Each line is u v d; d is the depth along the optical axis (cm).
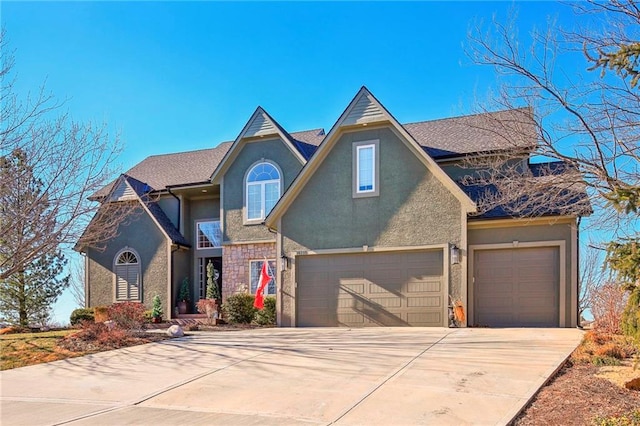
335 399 670
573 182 938
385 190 1514
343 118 1560
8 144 1374
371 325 1485
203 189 2072
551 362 834
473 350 971
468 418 571
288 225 1612
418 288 1448
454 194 1426
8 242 1366
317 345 1102
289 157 1880
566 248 1366
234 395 716
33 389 793
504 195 1233
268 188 1897
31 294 1967
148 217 2027
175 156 2442
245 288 1881
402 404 634
